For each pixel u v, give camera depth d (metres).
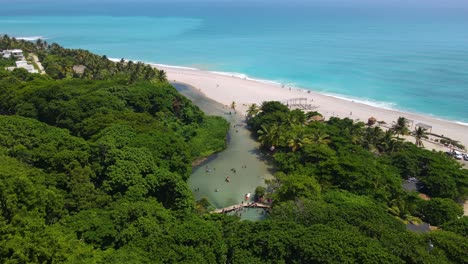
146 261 35.09
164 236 39.62
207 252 38.09
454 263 39.12
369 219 47.25
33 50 175.12
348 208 49.50
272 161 83.56
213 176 77.00
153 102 93.31
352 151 78.56
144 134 67.81
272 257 38.25
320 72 170.12
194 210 55.66
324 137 82.12
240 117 111.19
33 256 29.47
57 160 52.50
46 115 80.12
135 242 38.81
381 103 127.25
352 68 175.62
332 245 37.44
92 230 40.50
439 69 169.00
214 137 91.06
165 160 64.44
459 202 68.69
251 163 82.56
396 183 65.56
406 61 187.25
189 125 92.25
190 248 37.97
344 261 35.78
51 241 32.22
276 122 92.94
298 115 97.38
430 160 75.62
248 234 41.66
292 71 173.00
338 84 150.62
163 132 73.00
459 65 175.25
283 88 144.38
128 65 138.75
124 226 42.03
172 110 97.06
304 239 38.69
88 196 48.06
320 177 66.88
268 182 69.69
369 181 63.97
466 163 82.81
